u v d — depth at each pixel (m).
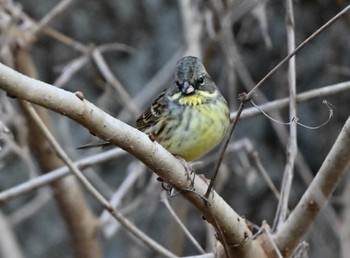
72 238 12.34
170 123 9.66
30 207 14.02
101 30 14.67
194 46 12.10
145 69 14.61
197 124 9.54
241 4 12.36
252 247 8.35
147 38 14.67
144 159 7.38
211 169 13.78
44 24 11.55
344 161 8.08
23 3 14.69
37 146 11.78
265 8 13.71
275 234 8.63
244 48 14.31
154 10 14.65
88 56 11.92
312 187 8.31
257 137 14.43
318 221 13.52
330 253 13.42
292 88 8.93
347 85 9.66
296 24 14.28
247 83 12.02
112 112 14.27
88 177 14.40
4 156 11.91
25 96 6.58
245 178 12.72
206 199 7.71
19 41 11.48
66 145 13.90
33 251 15.22
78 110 6.80
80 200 12.13
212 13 12.48
